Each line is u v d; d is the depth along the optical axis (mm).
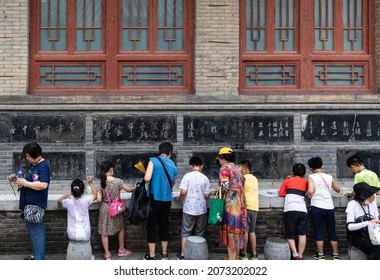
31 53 8828
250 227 6328
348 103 8688
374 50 9047
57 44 8922
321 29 9031
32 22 8859
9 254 6535
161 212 6191
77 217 5895
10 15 8578
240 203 5602
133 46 8953
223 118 8602
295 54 8992
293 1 9016
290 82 9000
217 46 8688
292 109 8633
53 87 8867
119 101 8547
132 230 6676
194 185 6188
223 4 8703
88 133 8523
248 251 6633
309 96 8656
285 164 8633
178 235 6676
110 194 6219
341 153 8688
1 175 8391
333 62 9031
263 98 8602
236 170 5688
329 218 6367
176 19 8945
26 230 6582
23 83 8586
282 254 5730
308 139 8648
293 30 9023
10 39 8570
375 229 5199
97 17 8938
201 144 8562
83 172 8516
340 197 6727
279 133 8641
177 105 8539
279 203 6699
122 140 8539
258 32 9000
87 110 8516
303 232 6273
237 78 8711
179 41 8969
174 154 8562
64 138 8516
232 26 8711
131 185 8484
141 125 8570
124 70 8938
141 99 8562
